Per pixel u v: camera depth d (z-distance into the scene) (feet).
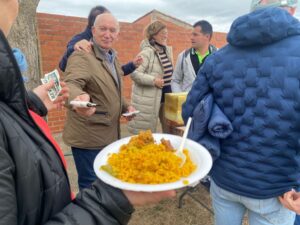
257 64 4.18
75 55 7.14
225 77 4.59
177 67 12.62
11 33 9.36
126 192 2.62
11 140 2.04
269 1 4.64
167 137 4.25
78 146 7.58
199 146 3.84
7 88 2.17
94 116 7.36
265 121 4.18
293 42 3.98
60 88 4.51
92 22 9.80
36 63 10.23
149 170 3.05
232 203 5.20
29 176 2.11
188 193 10.52
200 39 11.83
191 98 5.32
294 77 3.88
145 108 11.73
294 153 4.21
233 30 4.37
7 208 1.82
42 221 2.32
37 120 2.67
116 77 8.04
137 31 19.77
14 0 2.23
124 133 18.63
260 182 4.51
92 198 2.48
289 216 4.79
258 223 4.87
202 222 9.21
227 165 4.87
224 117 4.61
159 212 9.69
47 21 16.08
